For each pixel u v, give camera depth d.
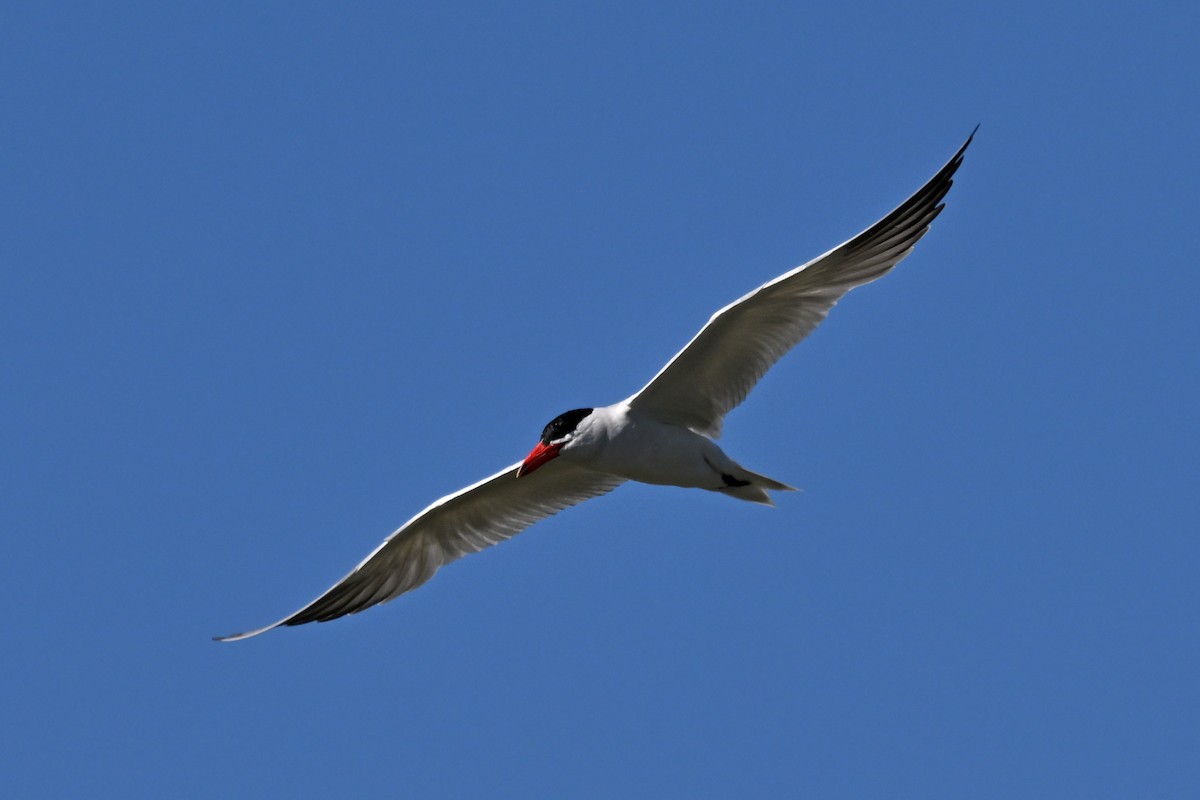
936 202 16.31
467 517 18.36
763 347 16.50
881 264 16.27
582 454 16.73
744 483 16.88
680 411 16.83
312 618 18.39
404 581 18.70
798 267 15.68
